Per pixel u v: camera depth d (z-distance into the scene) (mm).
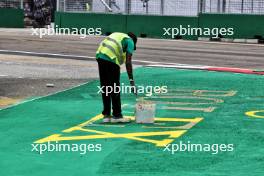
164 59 19719
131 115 9359
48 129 8172
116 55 8359
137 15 33062
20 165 6316
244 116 9297
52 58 19922
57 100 10891
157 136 7711
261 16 29578
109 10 34844
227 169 6133
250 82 13891
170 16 31969
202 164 6328
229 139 7551
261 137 7688
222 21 30656
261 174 5941
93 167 6223
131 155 6711
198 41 30250
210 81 13945
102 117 9125
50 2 43812
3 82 13430
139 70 16375
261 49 25031
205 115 9359
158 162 6410
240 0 31094
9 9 41656
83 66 17547
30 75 14898
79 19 34969
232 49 24656
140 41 28875
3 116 9172
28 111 9633
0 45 24188
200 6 31547
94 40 28906
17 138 7609
